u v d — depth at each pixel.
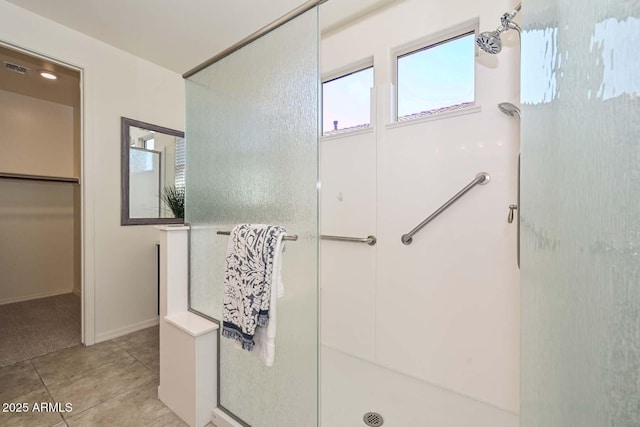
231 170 1.47
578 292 0.43
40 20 1.99
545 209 0.55
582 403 0.42
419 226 1.68
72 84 2.94
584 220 0.42
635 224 0.33
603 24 0.38
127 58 2.46
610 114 0.37
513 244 1.41
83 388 1.71
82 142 2.25
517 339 1.40
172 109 2.78
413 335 1.73
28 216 3.34
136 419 1.46
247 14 1.93
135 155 2.54
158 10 1.90
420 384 1.69
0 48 1.96
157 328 2.63
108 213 2.38
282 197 1.26
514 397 1.41
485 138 1.48
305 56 1.17
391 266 1.82
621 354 0.35
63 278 3.58
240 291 1.17
